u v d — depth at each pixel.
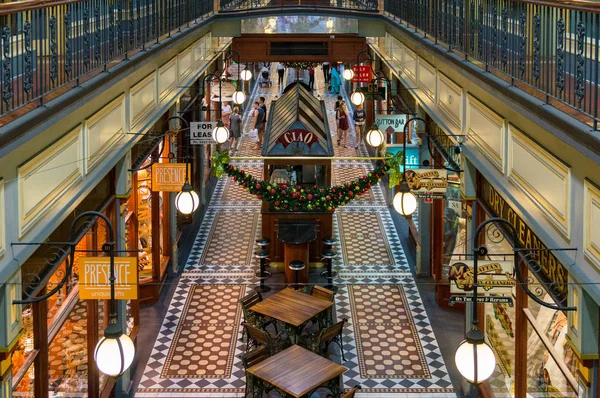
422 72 12.29
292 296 11.27
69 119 7.08
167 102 11.85
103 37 8.25
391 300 12.95
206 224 16.83
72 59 7.64
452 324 12.05
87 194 7.79
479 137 8.68
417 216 15.14
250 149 22.94
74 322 8.32
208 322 12.16
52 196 6.59
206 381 10.38
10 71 5.74
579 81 5.38
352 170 20.83
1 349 5.58
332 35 18.16
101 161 8.27
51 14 6.99
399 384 10.30
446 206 12.23
